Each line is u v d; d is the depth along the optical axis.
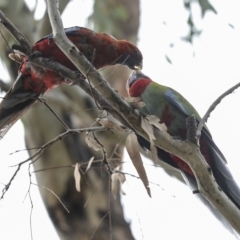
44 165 15.00
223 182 10.54
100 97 9.07
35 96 10.87
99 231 14.86
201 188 9.00
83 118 15.08
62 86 15.16
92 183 14.89
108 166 9.30
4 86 15.04
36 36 15.37
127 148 9.09
